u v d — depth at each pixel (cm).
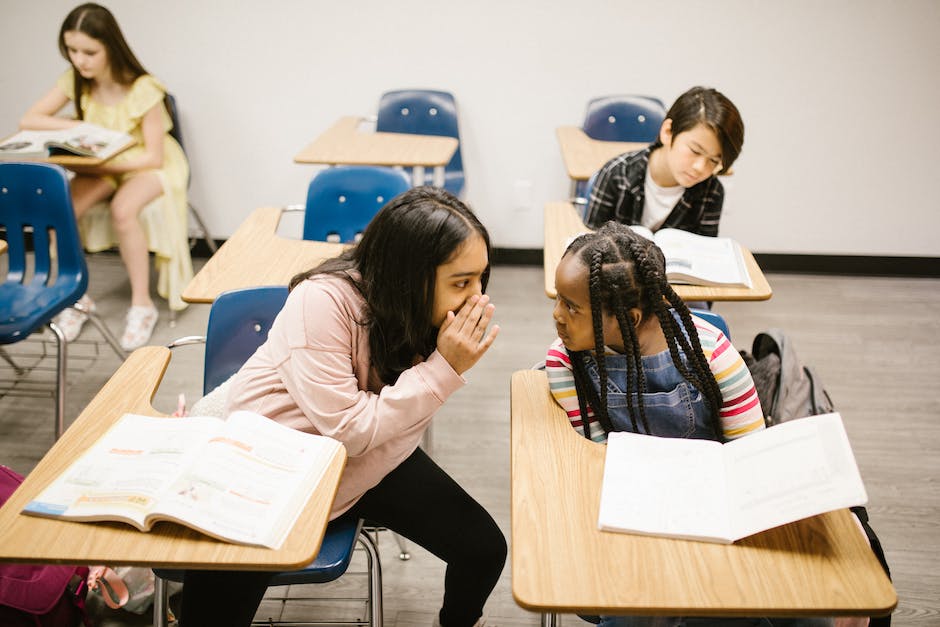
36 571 169
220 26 359
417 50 361
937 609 195
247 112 377
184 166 342
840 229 387
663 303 132
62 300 238
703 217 232
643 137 344
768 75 357
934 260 389
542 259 400
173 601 182
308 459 120
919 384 295
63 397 236
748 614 100
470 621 161
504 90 367
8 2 357
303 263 214
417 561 211
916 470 246
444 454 252
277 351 134
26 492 114
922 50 347
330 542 142
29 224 245
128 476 114
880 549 129
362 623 185
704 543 109
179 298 332
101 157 285
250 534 105
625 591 102
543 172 383
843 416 274
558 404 144
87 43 304
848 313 352
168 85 372
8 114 383
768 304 359
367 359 139
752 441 121
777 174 377
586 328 133
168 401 277
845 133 366
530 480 122
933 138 363
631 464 123
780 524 106
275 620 190
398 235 126
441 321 136
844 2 341
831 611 99
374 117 362
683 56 357
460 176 364
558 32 354
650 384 141
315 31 359
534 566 106
